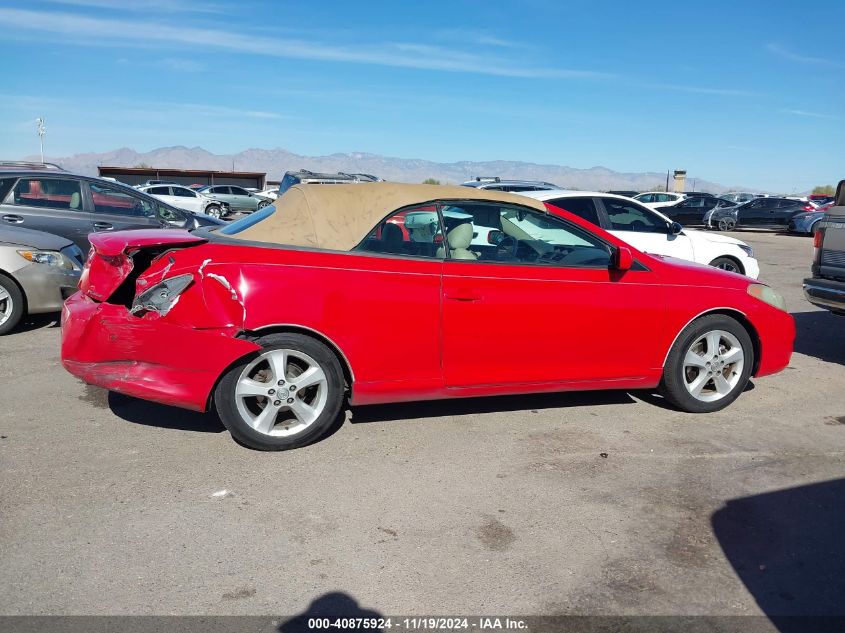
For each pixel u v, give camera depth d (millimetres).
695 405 5016
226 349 3885
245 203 34188
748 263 9375
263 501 3566
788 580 3033
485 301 4316
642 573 3047
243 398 4016
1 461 3918
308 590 2857
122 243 4012
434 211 4348
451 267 4285
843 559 3205
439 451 4242
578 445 4402
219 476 3822
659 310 4746
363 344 4113
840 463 4254
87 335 3967
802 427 4855
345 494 3666
